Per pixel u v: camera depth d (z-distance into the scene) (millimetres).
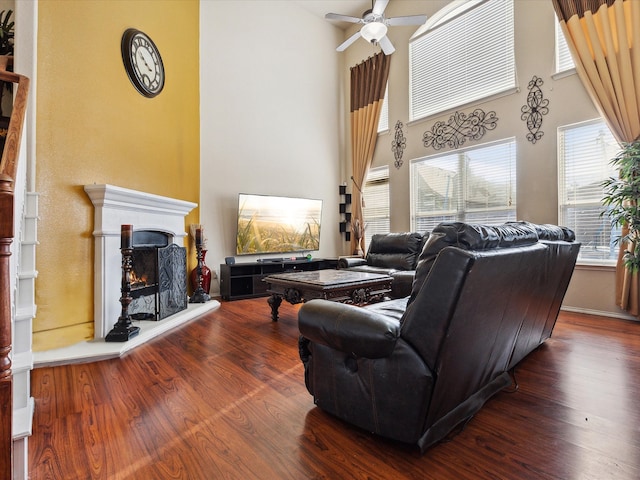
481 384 1769
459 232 1288
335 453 1393
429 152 5379
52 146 2893
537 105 4109
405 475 1253
